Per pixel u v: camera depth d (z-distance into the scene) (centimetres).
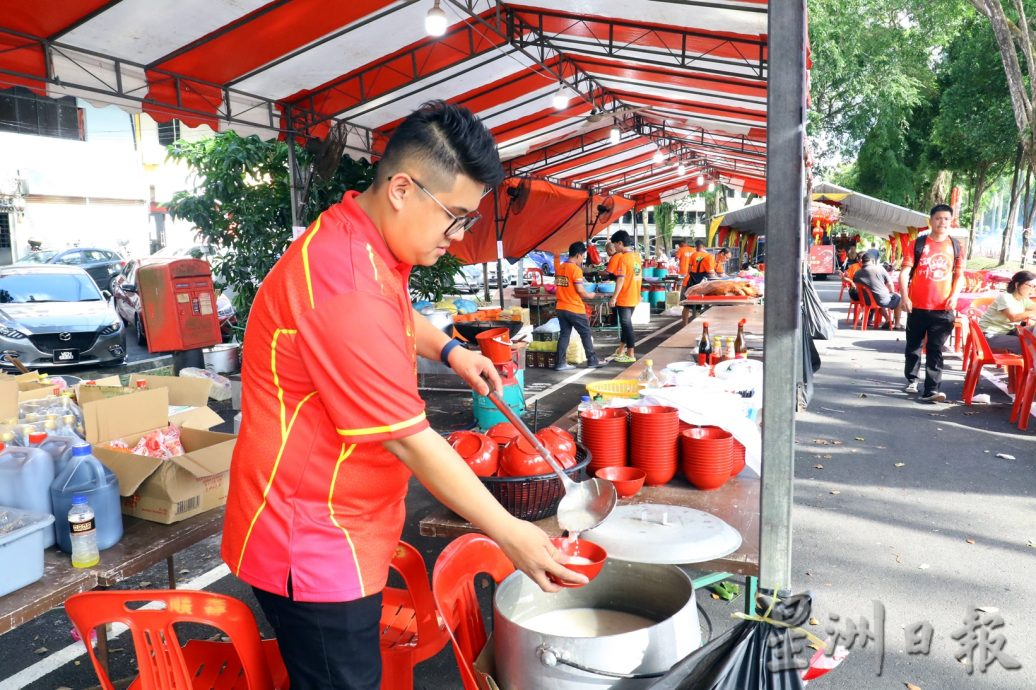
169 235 2566
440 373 834
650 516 198
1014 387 742
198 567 382
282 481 129
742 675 135
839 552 388
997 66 2503
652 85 1062
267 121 777
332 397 121
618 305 1035
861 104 2822
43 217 2155
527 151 1385
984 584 350
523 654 149
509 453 221
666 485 260
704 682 136
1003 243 3027
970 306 1013
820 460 548
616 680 142
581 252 969
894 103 2772
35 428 250
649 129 1535
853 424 651
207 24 560
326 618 130
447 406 753
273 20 581
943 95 2708
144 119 2445
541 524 220
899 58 2712
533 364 996
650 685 140
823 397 762
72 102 2198
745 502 241
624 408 276
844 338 1227
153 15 527
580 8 729
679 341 639
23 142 2089
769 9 127
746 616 138
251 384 133
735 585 339
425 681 280
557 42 877
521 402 542
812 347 222
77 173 2227
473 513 126
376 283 125
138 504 230
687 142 1666
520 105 1056
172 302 838
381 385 120
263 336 129
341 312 120
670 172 2086
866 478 507
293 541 129
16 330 886
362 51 702
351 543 132
